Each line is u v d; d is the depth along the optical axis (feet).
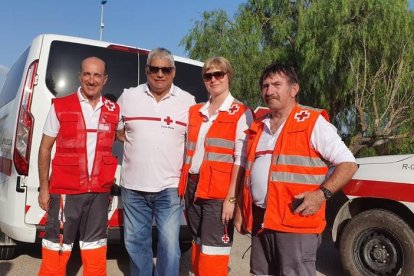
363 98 48.26
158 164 12.35
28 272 15.97
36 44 14.92
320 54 50.01
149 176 12.35
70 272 16.19
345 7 48.62
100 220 12.43
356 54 48.29
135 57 16.15
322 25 50.60
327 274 17.88
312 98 52.39
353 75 47.75
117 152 15.01
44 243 12.20
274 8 59.98
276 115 10.06
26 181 14.19
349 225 16.16
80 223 12.46
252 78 56.18
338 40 48.26
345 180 8.95
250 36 57.21
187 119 12.72
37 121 14.33
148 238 12.92
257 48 57.41
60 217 12.03
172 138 12.48
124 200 12.76
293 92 9.87
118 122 12.71
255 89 56.34
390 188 15.43
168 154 12.42
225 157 11.60
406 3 49.78
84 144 12.07
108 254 18.75
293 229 9.35
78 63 15.06
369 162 16.44
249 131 10.57
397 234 14.98
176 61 17.06
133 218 12.69
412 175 15.11
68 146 12.01
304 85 51.93
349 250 16.11
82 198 12.12
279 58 55.52
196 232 12.31
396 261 15.14
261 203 9.94
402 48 48.01
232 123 11.59
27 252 18.30
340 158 9.07
